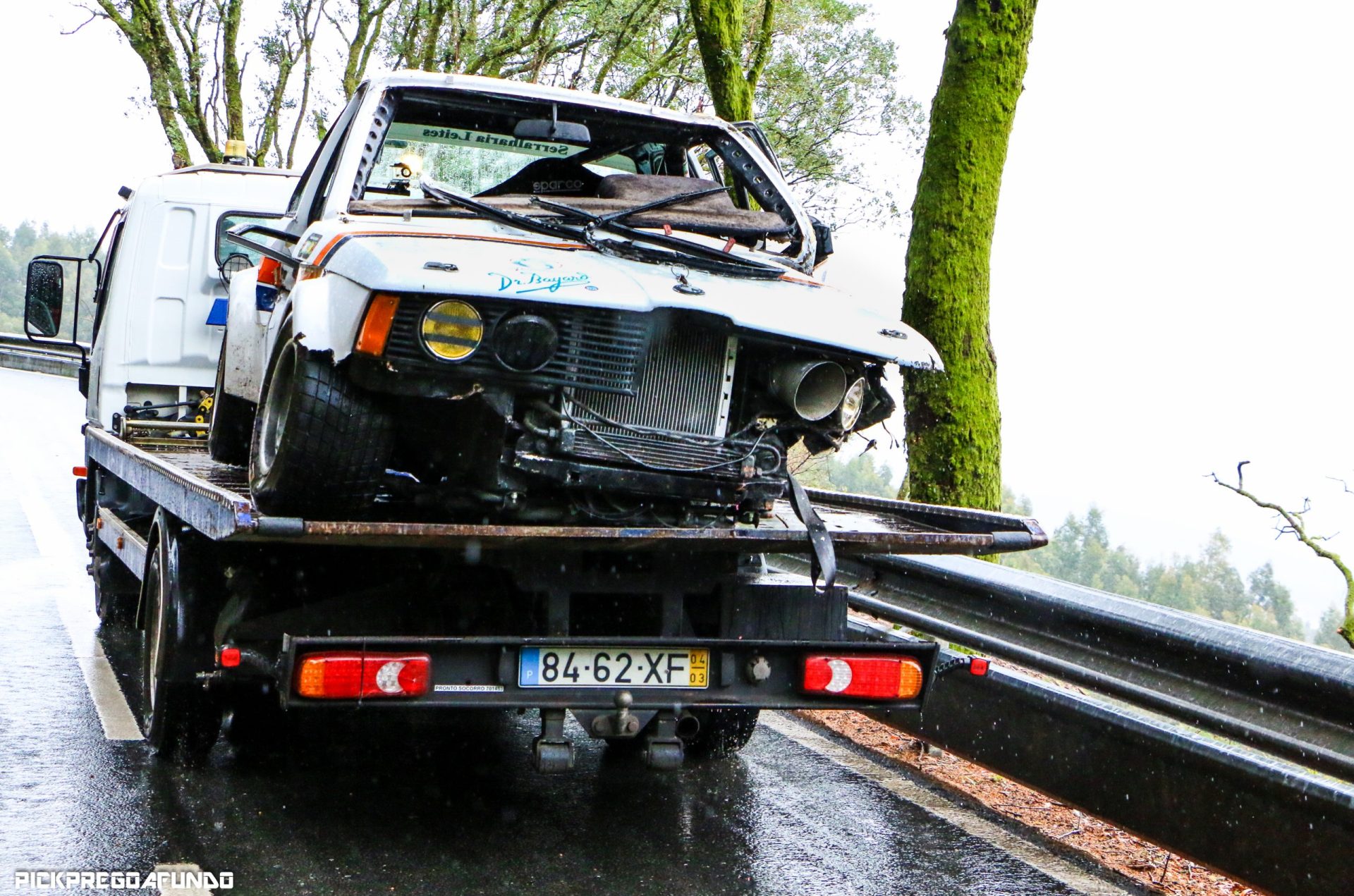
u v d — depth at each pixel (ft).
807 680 14.12
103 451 24.47
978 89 23.99
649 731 13.75
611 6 64.34
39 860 13.24
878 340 14.29
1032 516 16.07
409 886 13.07
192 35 70.59
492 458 13.34
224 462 20.40
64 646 23.65
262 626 15.11
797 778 17.84
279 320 16.33
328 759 17.66
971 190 24.09
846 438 14.94
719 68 38.11
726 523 14.57
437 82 17.49
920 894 13.60
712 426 13.96
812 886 13.62
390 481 14.14
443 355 12.70
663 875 13.75
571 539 13.06
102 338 28.14
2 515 40.24
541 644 13.33
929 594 19.10
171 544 16.30
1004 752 16.79
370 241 13.74
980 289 24.25
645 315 13.53
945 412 24.02
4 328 330.13
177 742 16.62
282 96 74.18
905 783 17.88
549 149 18.95
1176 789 14.10
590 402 13.55
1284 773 12.88
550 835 14.92
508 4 67.87
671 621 15.17
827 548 13.96
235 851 13.85
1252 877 13.10
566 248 14.64
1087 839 15.98
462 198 15.37
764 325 13.60
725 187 17.85
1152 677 14.88
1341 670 12.61
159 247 27.48
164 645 16.08
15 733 17.90
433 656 13.01
